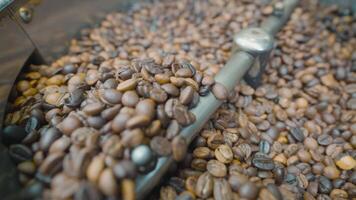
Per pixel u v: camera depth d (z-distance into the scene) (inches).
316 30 9.1
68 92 5.6
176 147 4.4
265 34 6.7
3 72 5.5
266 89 7.1
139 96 4.9
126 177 3.9
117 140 4.2
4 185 4.2
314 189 5.4
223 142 5.5
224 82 5.7
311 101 7.0
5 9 5.6
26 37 6.3
